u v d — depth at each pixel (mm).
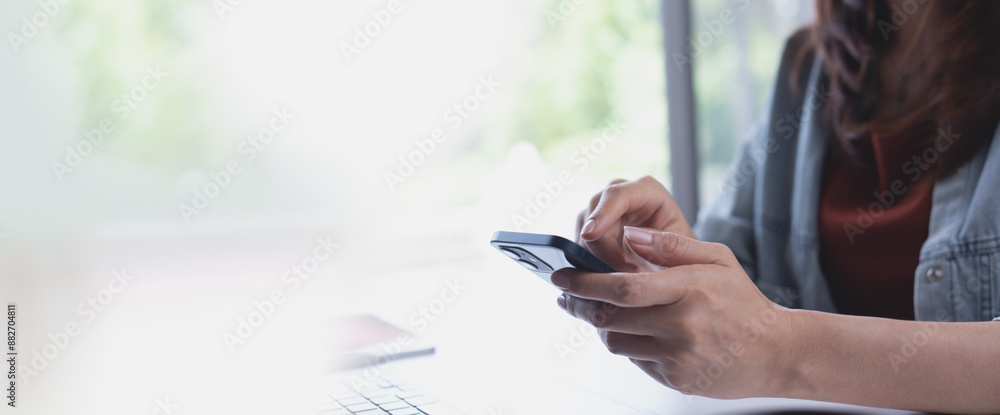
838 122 1000
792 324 608
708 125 2438
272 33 2908
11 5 2744
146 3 3586
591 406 659
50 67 2896
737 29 2371
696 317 571
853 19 974
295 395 706
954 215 853
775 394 625
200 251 2221
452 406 659
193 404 696
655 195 793
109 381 782
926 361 602
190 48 3455
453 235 2533
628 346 620
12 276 1714
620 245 773
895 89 968
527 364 806
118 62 3615
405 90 2982
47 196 2748
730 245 1115
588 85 3934
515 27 3594
